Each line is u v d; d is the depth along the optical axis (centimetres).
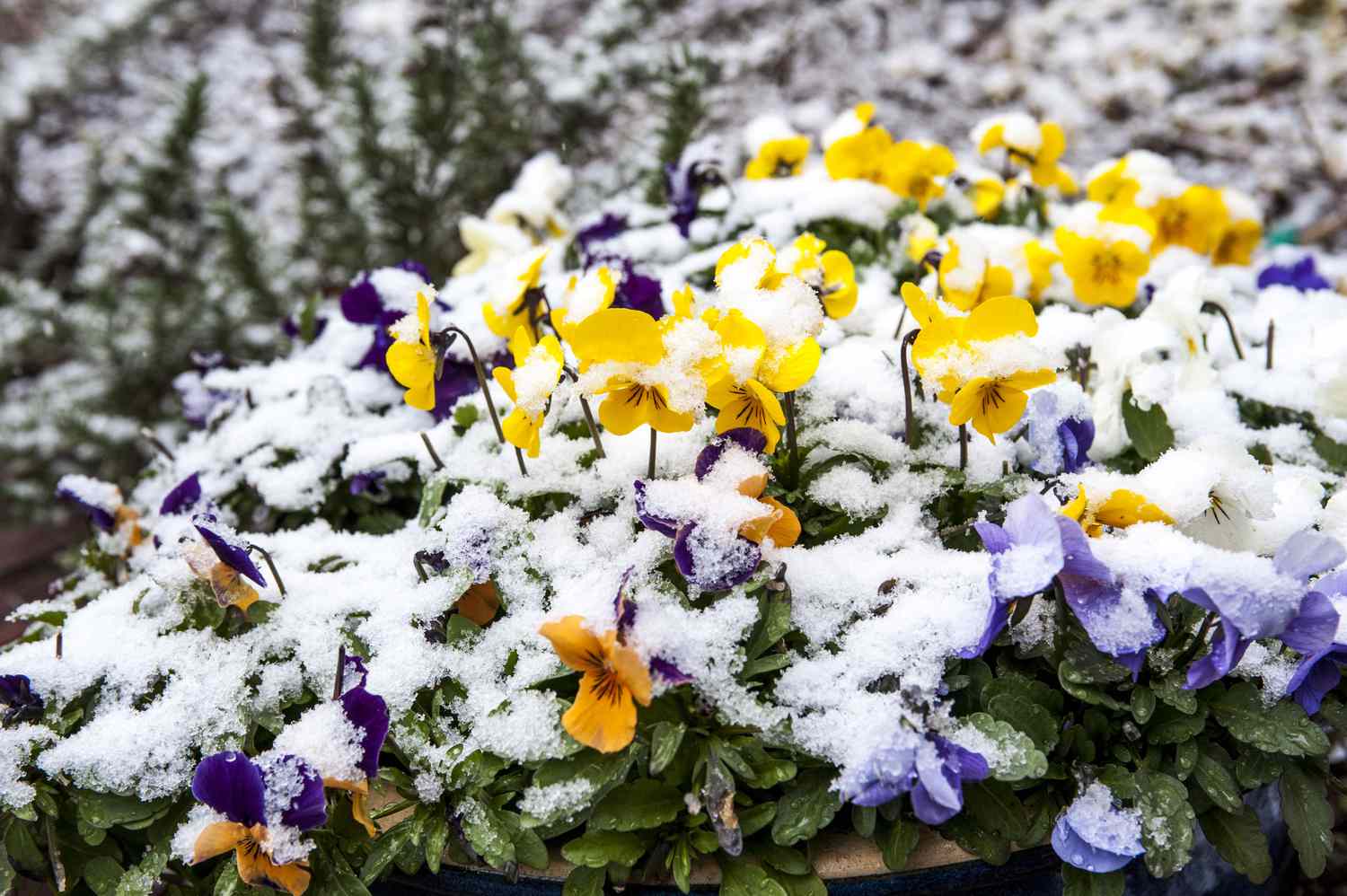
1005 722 52
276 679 57
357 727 53
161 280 121
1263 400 67
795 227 80
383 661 56
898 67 173
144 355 115
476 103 122
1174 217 80
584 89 129
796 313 54
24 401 122
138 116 164
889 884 53
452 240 123
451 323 67
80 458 120
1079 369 65
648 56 136
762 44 164
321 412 70
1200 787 54
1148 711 53
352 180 122
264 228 131
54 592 77
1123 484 55
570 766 52
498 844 52
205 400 77
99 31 156
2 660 58
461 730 55
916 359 54
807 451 60
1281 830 61
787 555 57
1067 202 122
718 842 52
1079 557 51
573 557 58
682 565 54
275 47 174
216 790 51
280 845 51
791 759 53
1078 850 52
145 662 57
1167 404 66
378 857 53
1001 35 183
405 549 61
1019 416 55
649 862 52
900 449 60
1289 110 163
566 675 54
